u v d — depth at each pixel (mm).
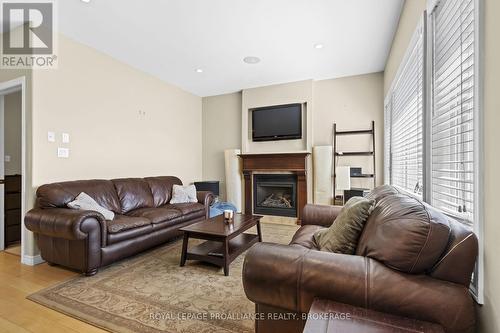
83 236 2273
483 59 1047
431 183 1726
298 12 2535
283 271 1177
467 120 1287
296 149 4723
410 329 914
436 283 1020
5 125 3670
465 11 1274
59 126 2932
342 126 4371
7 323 1687
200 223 2865
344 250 1578
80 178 3164
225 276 2379
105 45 3236
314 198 4496
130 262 2719
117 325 1652
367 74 4215
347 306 1046
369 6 2443
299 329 1213
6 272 2477
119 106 3703
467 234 1049
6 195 3303
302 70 4074
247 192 4984
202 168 5617
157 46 3270
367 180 4227
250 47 3295
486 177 1029
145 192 3680
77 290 2105
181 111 5004
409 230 1082
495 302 955
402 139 2818
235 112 5309
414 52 2121
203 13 2549
